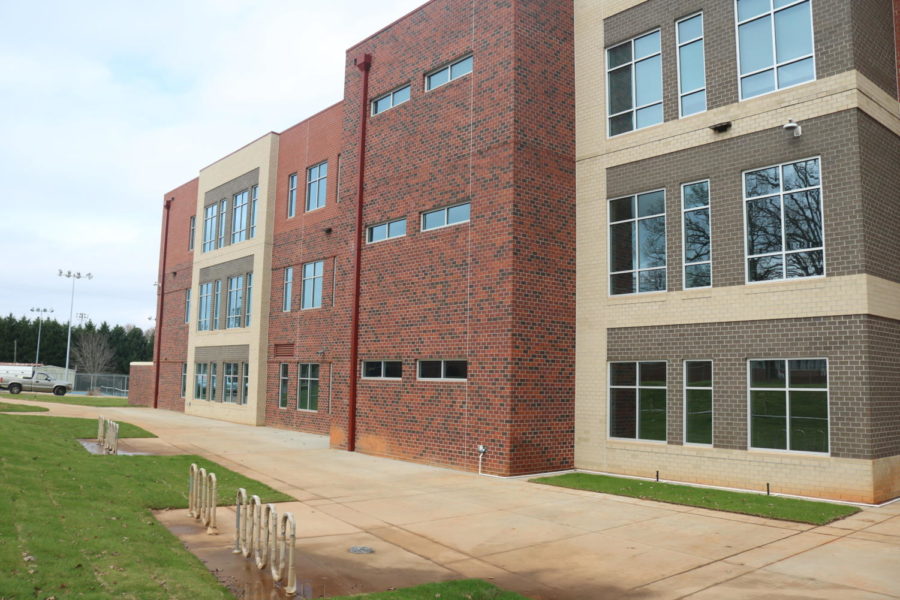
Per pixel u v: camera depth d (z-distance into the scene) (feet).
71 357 311.47
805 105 46.70
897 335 45.75
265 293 103.19
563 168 59.88
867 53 46.44
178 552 29.86
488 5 59.88
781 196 47.60
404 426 63.21
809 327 45.14
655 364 53.67
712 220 50.98
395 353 65.41
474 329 57.36
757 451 46.88
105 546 28.43
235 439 78.02
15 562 24.41
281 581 26.78
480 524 37.27
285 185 102.42
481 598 24.84
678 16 54.54
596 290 58.08
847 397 43.04
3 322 296.30
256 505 29.66
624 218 57.06
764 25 49.57
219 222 119.03
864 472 41.83
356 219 72.23
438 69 65.21
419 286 63.57
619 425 55.57
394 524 37.09
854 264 43.57
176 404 127.65
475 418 56.24
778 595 25.57
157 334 139.74
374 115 72.54
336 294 74.38
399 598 24.35
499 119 57.52
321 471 55.42
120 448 64.85
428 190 63.87
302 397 92.94
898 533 35.14
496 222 56.65
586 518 38.86
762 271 48.14
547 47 59.82
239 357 107.04
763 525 37.11
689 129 53.01
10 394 147.64
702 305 50.88
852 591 25.95
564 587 26.76
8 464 43.32
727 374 48.93
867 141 45.27
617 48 59.11
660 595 25.75
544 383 56.24
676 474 51.16
